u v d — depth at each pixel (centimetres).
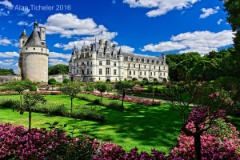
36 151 755
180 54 11762
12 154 776
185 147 830
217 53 7781
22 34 7575
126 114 1912
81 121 1594
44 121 1588
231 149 741
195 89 690
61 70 13412
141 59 10169
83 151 683
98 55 8212
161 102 2719
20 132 911
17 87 2239
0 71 11550
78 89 1845
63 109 1811
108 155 739
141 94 3788
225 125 1064
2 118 1669
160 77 10775
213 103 680
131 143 1068
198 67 5916
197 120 646
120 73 8838
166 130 1329
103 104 2455
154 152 736
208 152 737
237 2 2353
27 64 6569
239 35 2531
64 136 859
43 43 6931
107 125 1468
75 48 9681
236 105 1223
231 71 4019
